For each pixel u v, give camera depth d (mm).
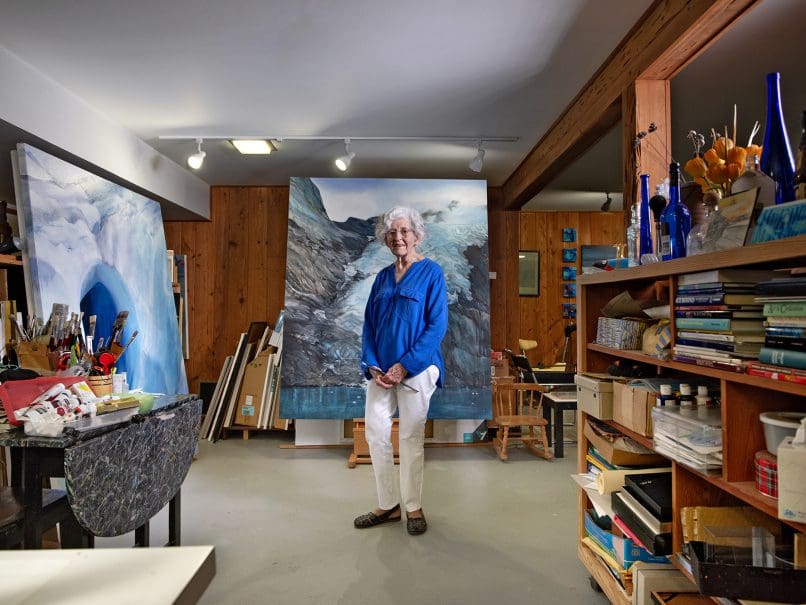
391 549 2350
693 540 1347
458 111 3270
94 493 1645
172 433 2143
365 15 2205
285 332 4090
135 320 3586
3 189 3662
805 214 1024
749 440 1208
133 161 3656
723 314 1221
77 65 2662
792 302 1025
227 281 5082
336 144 3896
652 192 2234
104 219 3344
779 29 2301
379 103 3146
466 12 2184
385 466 2631
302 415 4000
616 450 1771
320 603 1918
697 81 2818
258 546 2389
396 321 2621
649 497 1531
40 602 501
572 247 6418
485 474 3482
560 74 2762
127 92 2986
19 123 2580
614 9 2152
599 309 2113
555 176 3920
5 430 1647
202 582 566
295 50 2510
